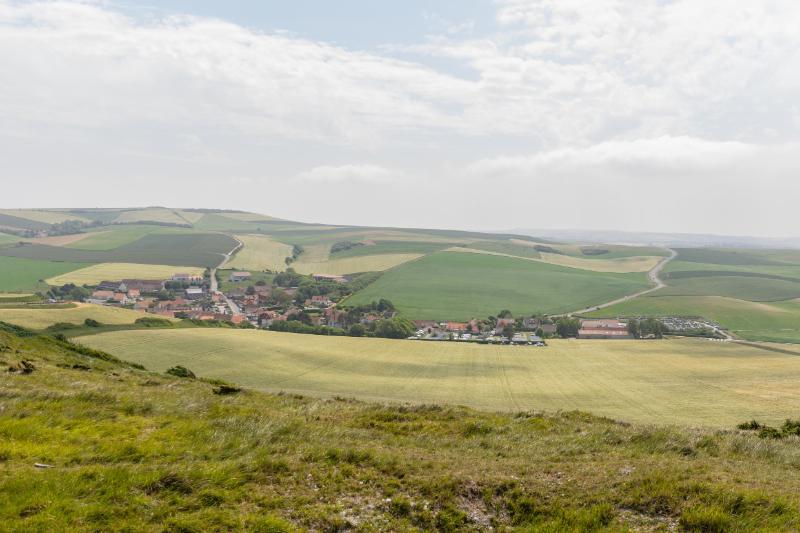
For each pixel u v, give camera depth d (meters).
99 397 23.97
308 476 16.33
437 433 24.95
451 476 16.72
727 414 80.31
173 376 49.75
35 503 12.80
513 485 16.16
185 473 15.19
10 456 15.66
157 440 18.91
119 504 13.40
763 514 13.93
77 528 12.17
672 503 14.71
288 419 24.36
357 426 25.86
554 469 17.78
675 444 22.06
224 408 25.38
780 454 21.47
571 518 14.25
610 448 21.64
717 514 13.73
